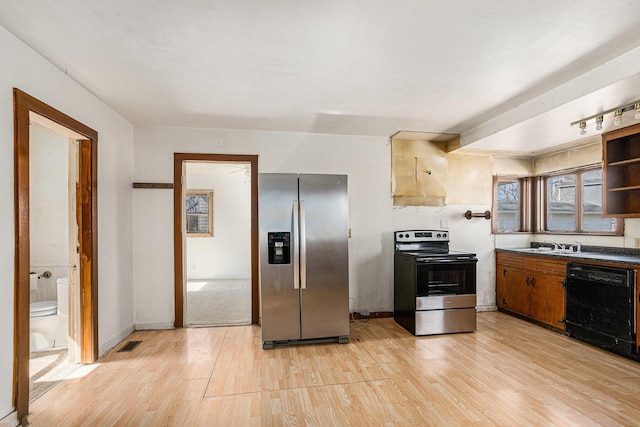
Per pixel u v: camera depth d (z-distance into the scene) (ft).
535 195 15.31
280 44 6.65
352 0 5.25
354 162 13.74
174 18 5.78
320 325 10.72
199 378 8.38
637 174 10.82
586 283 10.59
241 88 8.92
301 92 9.20
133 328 11.96
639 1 5.22
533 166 15.43
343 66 7.61
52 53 7.02
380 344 10.78
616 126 10.24
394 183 14.08
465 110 10.62
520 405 7.09
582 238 13.20
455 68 7.68
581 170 13.41
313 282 10.68
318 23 5.91
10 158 6.27
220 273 23.31
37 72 7.00
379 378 8.36
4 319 6.13
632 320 9.26
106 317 10.05
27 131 6.65
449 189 14.61
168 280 12.28
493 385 7.97
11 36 6.27
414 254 12.04
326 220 10.81
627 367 8.93
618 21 5.78
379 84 8.63
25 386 6.55
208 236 23.22
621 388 7.79
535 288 12.73
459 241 14.70
